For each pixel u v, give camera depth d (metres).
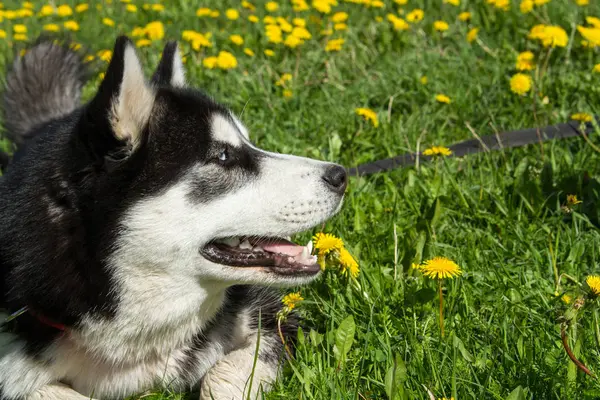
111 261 1.23
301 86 1.98
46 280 1.24
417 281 1.37
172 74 1.38
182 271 1.25
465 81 1.93
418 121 1.80
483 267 1.42
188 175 1.24
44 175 1.25
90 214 1.23
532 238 1.47
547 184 1.57
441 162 1.63
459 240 1.49
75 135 1.22
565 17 2.13
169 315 1.27
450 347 1.26
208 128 1.26
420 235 1.43
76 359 1.28
